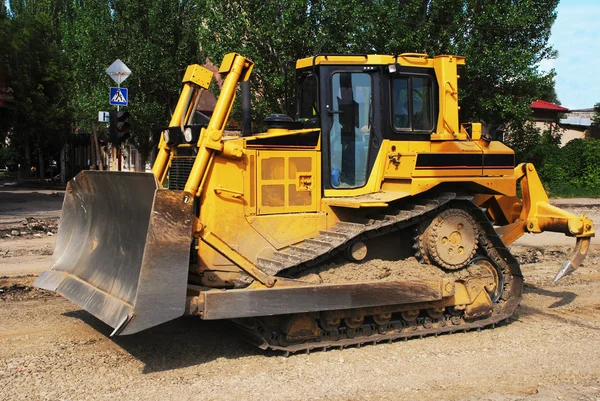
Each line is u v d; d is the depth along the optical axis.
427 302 6.71
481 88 19.56
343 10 17.14
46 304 7.93
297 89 7.28
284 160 6.46
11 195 26.02
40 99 31.80
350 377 5.45
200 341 6.45
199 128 6.18
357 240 6.45
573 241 14.53
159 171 7.00
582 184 28.25
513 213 8.34
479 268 7.10
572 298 8.78
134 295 5.48
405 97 6.95
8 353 5.95
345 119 6.77
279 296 5.73
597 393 5.14
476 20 18.28
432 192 6.97
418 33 17.50
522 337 6.82
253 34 17.50
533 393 5.12
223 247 5.74
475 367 5.78
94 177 6.63
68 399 4.84
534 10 19.41
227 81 6.26
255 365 5.73
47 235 14.39
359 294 6.11
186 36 24.48
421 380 5.40
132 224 5.92
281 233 6.44
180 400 4.86
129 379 5.32
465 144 6.98
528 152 26.83
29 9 35.25
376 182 6.82
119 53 24.44
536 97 20.33
